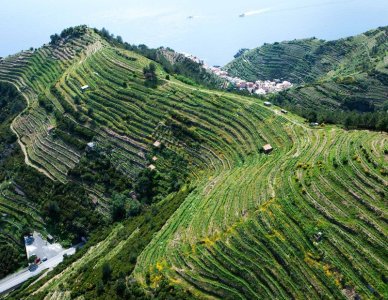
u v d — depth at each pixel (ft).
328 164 358.02
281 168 381.60
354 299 262.67
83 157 552.00
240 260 301.63
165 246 340.80
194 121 530.27
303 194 336.08
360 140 377.50
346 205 314.76
